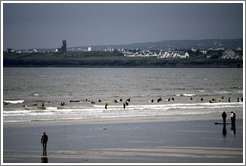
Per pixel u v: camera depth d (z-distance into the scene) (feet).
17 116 582.76
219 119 552.82
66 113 618.03
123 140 406.41
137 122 528.63
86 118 565.94
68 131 461.37
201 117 572.92
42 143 371.35
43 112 629.10
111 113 618.03
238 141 397.80
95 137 424.46
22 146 381.40
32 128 482.69
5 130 467.93
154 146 377.50
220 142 392.88
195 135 430.20
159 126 492.54
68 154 348.59
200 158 330.34
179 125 501.15
